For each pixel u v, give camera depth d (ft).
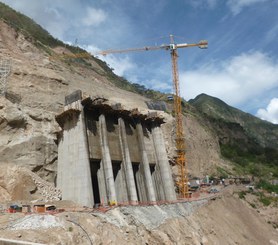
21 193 147.33
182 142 294.25
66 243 95.09
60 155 172.24
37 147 184.96
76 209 127.75
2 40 248.73
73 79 291.58
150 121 209.77
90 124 166.20
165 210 163.02
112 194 154.92
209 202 227.40
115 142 178.09
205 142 435.94
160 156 203.82
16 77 215.31
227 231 202.28
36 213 105.19
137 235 127.65
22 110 193.47
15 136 179.93
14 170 153.99
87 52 402.31
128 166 174.09
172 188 198.29
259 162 579.89
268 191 388.37
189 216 178.29
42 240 90.74
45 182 164.45
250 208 298.15
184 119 405.59
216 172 415.03
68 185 156.56
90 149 159.84
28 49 275.80
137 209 145.18
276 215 311.88
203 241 160.86
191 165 362.33
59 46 389.19
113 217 126.11
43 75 233.55
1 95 194.49
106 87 353.92
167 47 315.17
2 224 94.89
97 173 165.37
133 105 327.06
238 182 403.54
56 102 228.02
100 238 107.45
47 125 201.98
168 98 476.54
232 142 607.78
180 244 143.02
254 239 221.46
